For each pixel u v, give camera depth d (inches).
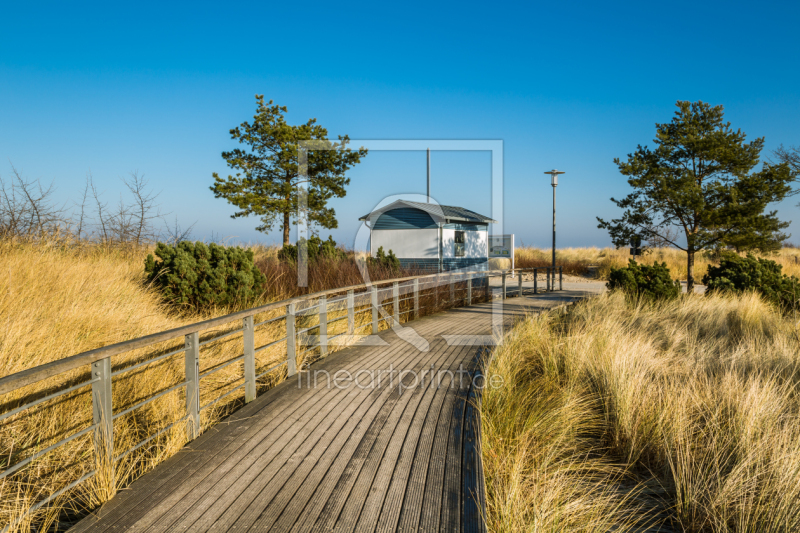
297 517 104.7
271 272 402.0
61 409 145.9
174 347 210.4
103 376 114.0
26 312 190.5
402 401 179.8
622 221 666.2
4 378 86.8
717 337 316.8
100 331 202.7
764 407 176.7
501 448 152.6
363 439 145.9
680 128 618.8
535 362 251.9
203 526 100.8
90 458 128.3
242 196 659.4
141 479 120.5
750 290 434.6
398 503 110.8
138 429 154.5
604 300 412.8
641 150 650.2
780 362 242.2
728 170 604.1
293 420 161.0
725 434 168.1
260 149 694.5
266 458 132.9
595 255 1131.3
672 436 162.7
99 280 265.7
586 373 225.5
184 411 165.0
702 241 610.9
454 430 152.7
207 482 119.3
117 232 383.9
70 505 112.3
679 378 225.5
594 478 152.8
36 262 251.3
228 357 222.7
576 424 179.3
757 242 588.7
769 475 140.3
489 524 109.5
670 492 145.8
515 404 185.5
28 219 311.1
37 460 125.6
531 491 130.3
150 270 309.1
